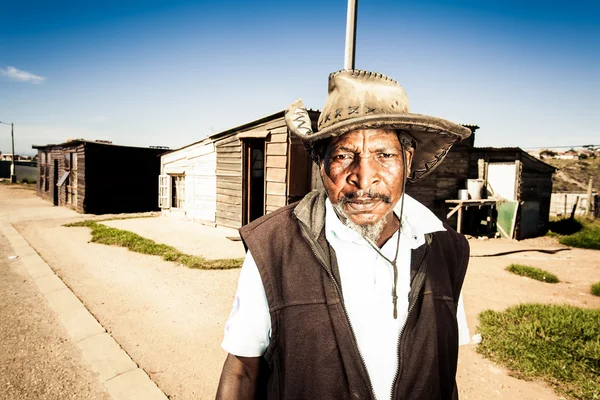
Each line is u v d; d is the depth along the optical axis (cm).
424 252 109
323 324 94
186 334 407
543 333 399
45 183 2014
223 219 1098
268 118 901
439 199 1171
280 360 99
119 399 290
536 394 302
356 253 101
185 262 701
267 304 100
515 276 670
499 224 1152
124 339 393
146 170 1739
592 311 464
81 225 1162
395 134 102
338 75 101
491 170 1209
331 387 92
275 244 103
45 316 448
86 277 611
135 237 929
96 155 1560
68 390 302
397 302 100
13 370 329
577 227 1334
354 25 389
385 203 100
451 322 107
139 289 554
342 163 101
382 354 97
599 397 294
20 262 704
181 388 309
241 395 98
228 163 1064
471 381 320
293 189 877
